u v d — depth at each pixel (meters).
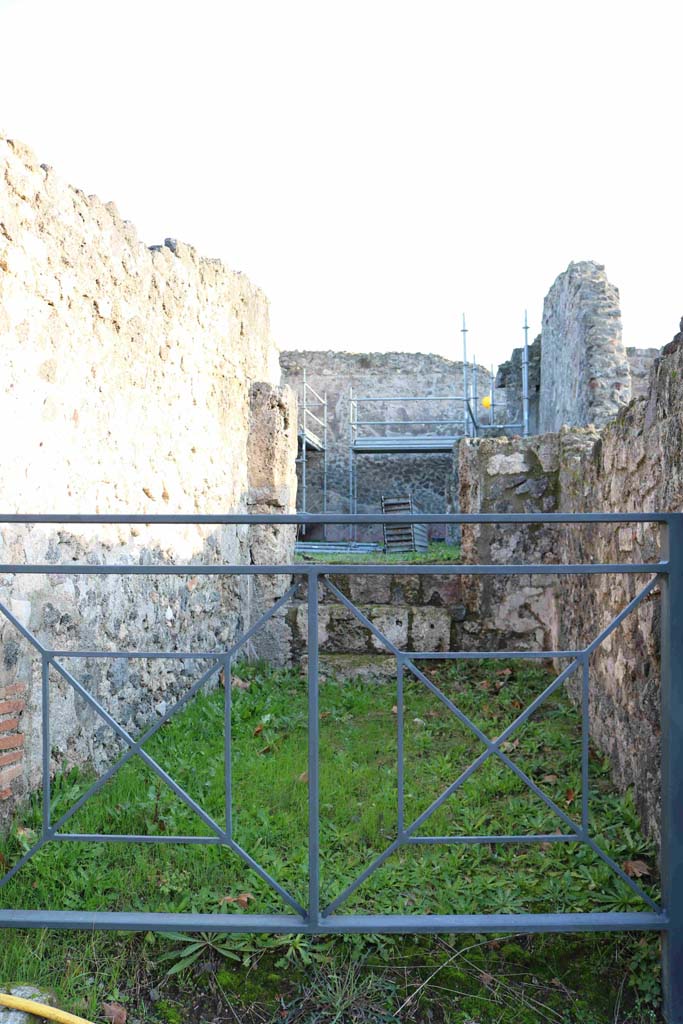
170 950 2.21
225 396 5.77
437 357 17.00
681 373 2.71
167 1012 2.02
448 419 16.92
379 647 5.96
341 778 3.54
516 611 5.97
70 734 3.39
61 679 3.31
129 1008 2.03
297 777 3.48
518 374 12.07
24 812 2.90
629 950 2.24
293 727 4.45
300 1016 2.02
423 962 2.21
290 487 6.62
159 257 4.54
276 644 6.05
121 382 4.02
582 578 4.67
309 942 2.24
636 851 2.74
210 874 2.57
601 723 3.92
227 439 5.81
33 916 2.19
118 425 3.98
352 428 16.45
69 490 3.47
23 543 3.06
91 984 2.07
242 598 6.05
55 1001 1.99
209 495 5.41
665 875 2.14
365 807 3.20
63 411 3.42
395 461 17.00
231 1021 2.01
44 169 3.28
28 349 3.13
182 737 4.08
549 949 2.24
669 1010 2.06
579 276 8.38
